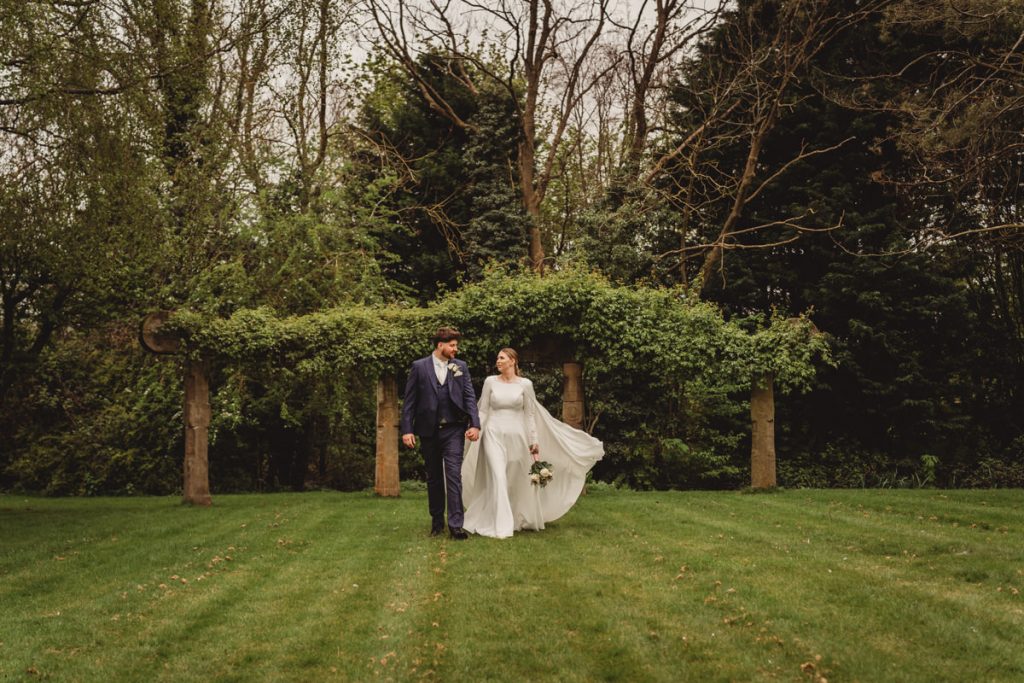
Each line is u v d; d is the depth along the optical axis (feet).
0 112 36.73
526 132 85.87
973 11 44.65
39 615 18.58
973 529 30.42
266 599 19.67
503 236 79.10
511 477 29.17
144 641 16.38
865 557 24.02
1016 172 57.26
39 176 37.83
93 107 38.50
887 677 13.82
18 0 34.68
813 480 68.69
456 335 28.40
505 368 29.58
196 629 17.28
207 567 23.99
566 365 49.93
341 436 70.28
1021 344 72.08
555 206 95.81
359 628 17.03
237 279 61.26
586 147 94.89
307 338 47.16
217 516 37.73
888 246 67.97
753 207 77.92
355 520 34.22
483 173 82.84
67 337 66.49
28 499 58.85
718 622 16.98
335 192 68.90
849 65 73.97
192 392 45.91
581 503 39.55
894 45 70.49
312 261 65.92
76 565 25.04
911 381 67.10
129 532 32.48
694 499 42.04
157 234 52.95
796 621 16.97
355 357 47.57
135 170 41.73
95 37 39.40
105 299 56.65
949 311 67.31
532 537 27.68
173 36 47.32
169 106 53.26
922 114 51.78
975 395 72.28
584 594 19.27
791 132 73.97
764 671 14.28
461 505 27.66
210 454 68.74
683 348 48.37
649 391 69.05
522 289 48.37
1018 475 64.23
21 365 57.52
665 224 76.64
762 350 48.52
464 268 82.99
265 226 64.64
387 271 82.12
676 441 67.15
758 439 48.47
